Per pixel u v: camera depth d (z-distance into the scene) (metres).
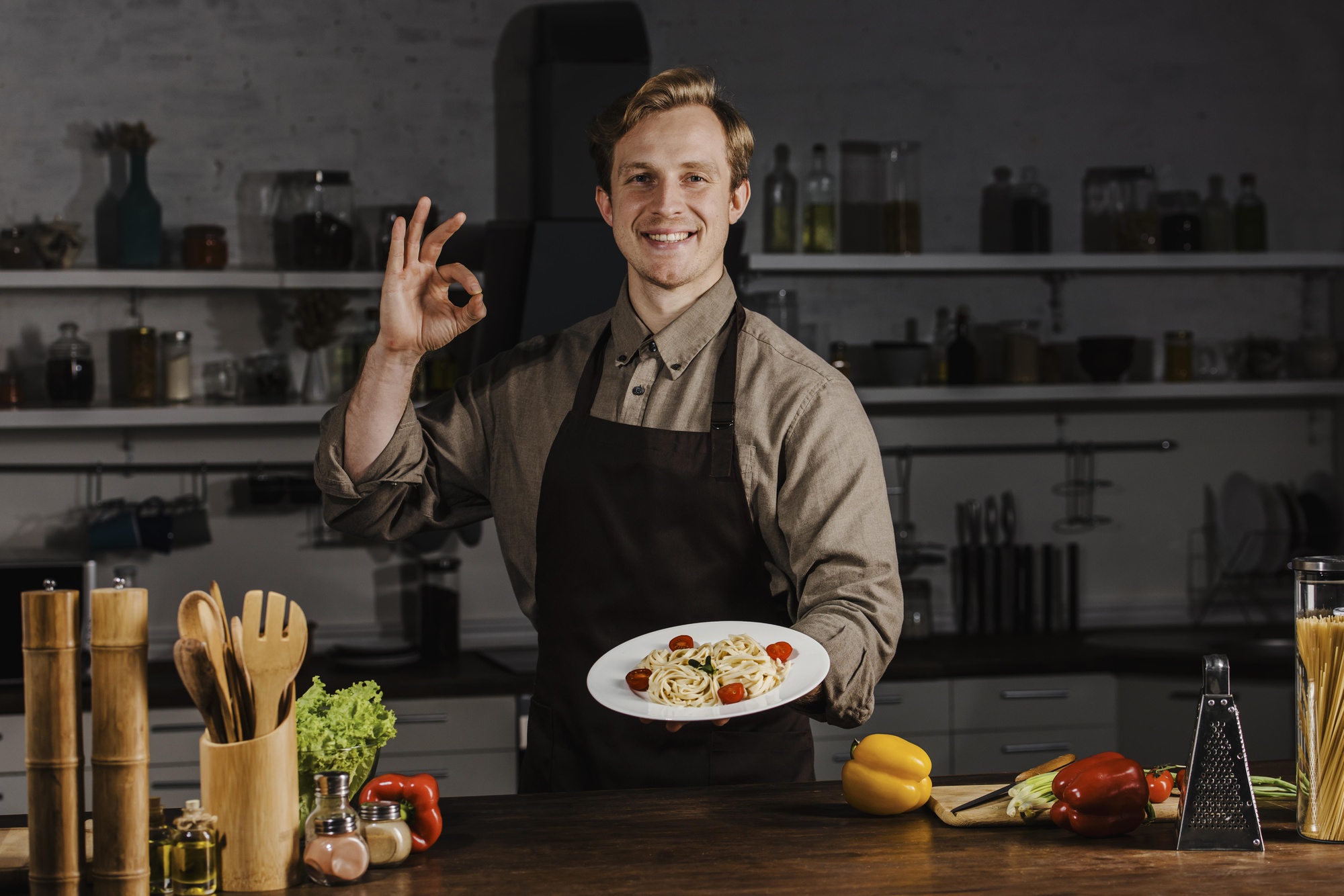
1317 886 1.20
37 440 3.63
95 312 3.67
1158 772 1.45
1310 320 4.26
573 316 3.36
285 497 3.58
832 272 3.98
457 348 3.73
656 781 1.72
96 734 1.11
